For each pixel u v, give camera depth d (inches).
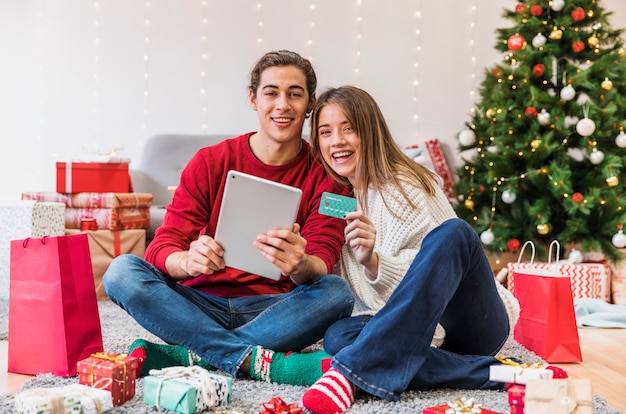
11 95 199.5
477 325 65.0
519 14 160.9
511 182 155.0
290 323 68.4
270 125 73.7
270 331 69.1
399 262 66.6
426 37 202.7
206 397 57.2
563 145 155.9
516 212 159.6
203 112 199.8
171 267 68.4
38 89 198.8
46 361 71.9
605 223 148.2
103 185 147.2
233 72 199.8
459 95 203.6
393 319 57.5
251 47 199.6
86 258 74.0
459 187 166.4
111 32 198.1
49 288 71.7
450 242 58.8
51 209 137.7
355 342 58.2
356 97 73.3
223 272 73.8
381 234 71.6
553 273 91.7
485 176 159.6
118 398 59.2
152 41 198.5
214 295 73.4
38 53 198.5
